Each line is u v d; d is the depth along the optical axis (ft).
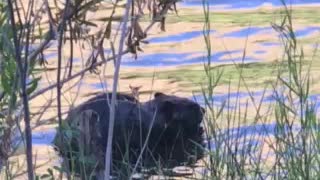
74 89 107.14
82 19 59.57
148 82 119.75
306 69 116.67
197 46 139.95
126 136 89.66
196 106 97.66
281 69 105.40
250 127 86.28
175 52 136.05
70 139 65.82
